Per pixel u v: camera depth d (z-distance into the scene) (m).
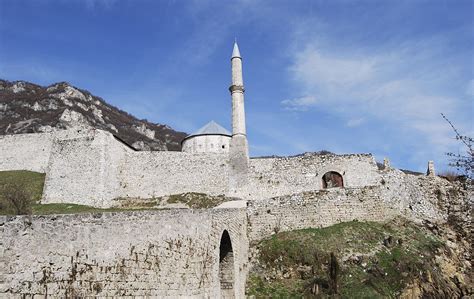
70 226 14.81
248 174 48.06
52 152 50.56
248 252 34.22
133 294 16.77
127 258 16.78
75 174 48.91
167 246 19.48
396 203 37.94
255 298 30.33
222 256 29.98
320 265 31.45
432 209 38.81
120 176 51.19
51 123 115.06
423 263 31.14
